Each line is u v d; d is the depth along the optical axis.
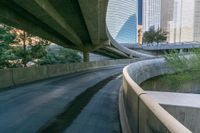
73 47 42.78
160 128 3.24
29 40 30.56
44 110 8.50
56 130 6.27
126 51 75.62
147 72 26.89
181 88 23.50
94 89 14.36
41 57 33.41
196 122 9.65
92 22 23.17
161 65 29.39
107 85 16.53
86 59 45.19
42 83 16.92
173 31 136.00
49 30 26.31
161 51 112.94
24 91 12.83
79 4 17.11
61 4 18.00
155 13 177.25
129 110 6.49
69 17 22.30
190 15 115.50
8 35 25.98
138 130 4.91
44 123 6.89
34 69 19.45
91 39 37.09
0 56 26.05
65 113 8.12
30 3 15.18
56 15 19.95
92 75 25.34
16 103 9.58
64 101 10.27
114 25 123.44
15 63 28.70
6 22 19.00
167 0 149.62
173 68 25.27
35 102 9.88
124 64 55.97
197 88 22.64
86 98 11.14
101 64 45.19
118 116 7.88
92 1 16.31
